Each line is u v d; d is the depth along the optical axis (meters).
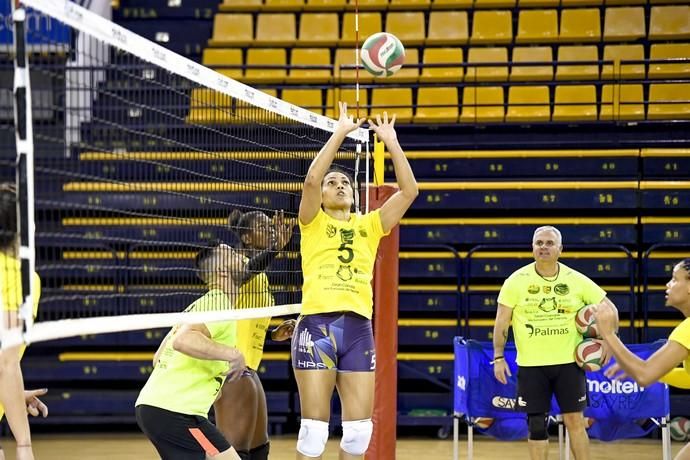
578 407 8.08
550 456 10.73
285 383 12.58
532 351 8.10
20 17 4.31
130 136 12.74
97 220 11.95
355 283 6.23
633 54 15.50
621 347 5.36
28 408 5.69
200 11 17.38
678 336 5.36
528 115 14.66
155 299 11.90
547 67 15.45
